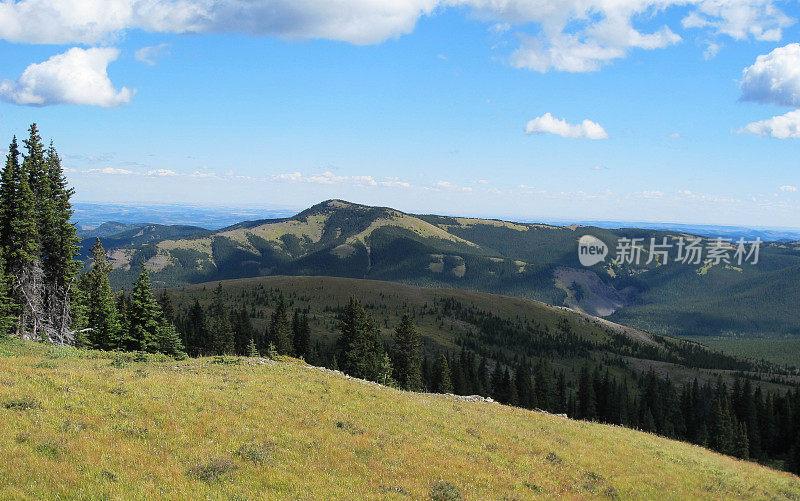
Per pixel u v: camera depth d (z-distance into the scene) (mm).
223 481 13898
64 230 58531
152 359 32594
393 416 25031
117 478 12930
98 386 20438
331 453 17875
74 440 14719
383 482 15945
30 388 18672
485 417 30000
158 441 15977
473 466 19297
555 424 32781
